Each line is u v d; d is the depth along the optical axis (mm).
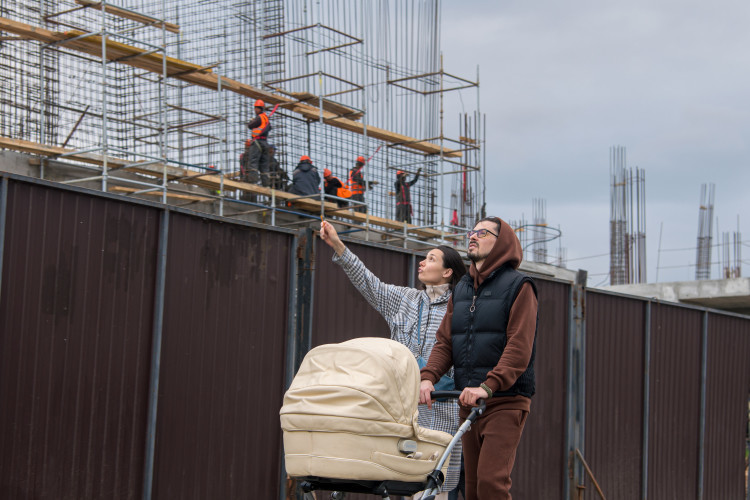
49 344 5137
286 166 13969
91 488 5305
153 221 5715
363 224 14352
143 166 11000
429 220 16188
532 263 17031
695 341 10477
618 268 26500
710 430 10633
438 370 4535
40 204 5129
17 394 4977
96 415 5348
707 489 10531
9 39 10859
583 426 8789
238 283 6199
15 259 4996
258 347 6309
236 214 12828
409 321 5535
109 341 5434
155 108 13203
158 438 5656
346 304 6895
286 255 6543
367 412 3633
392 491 3867
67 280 5238
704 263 28406
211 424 5973
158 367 5637
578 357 8781
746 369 11320
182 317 5844
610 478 9148
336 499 4094
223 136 13789
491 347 4375
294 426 3717
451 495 5414
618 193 26828
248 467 6199
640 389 9617
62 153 10109
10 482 4934
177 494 5742
